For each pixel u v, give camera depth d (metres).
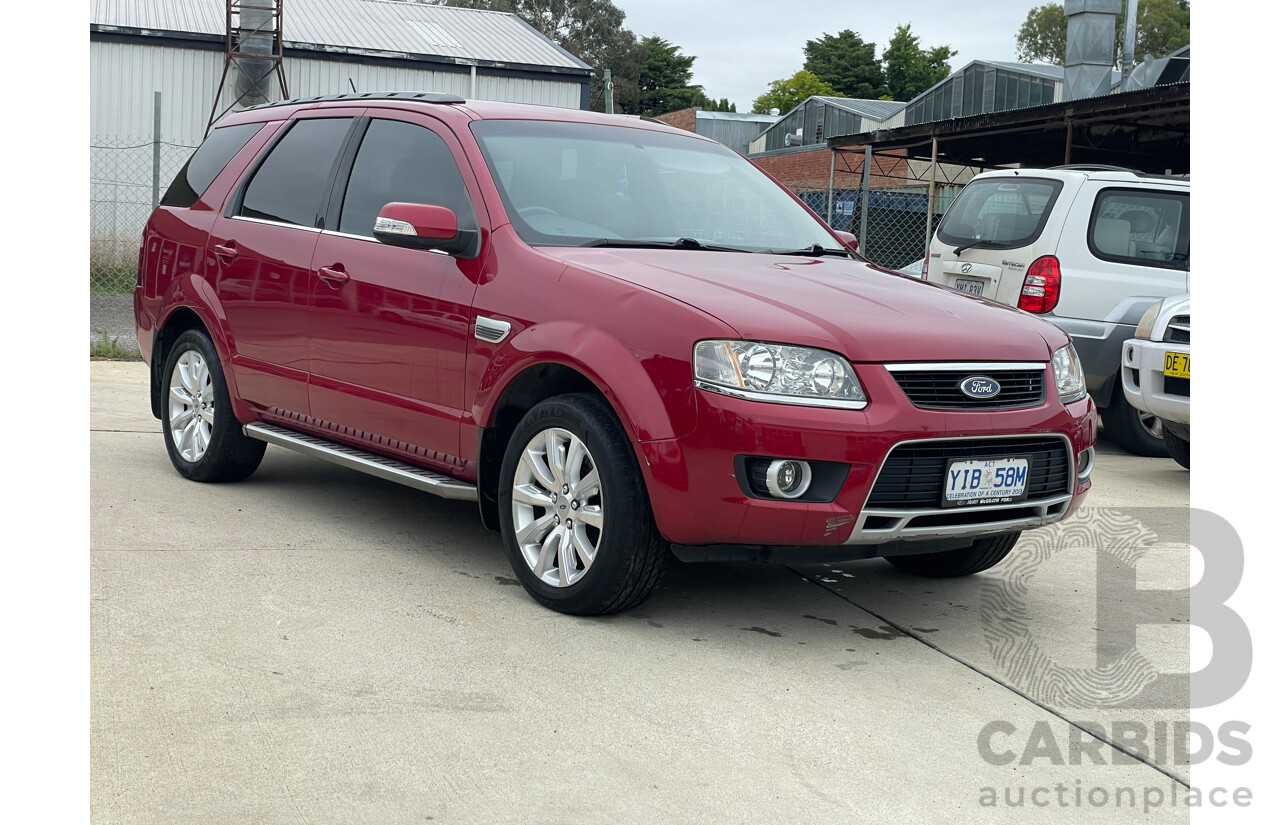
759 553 3.49
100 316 12.51
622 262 3.92
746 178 4.97
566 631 3.65
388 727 2.88
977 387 3.56
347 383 4.54
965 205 8.52
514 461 3.91
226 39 23.23
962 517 3.62
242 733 2.79
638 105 79.00
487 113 4.57
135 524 4.56
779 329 3.45
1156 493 6.34
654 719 3.02
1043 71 36.41
